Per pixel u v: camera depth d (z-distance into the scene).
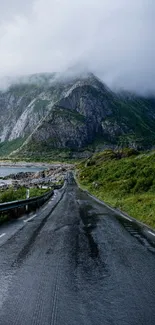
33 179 97.06
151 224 15.29
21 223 15.95
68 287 6.39
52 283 6.62
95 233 12.88
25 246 10.31
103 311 5.22
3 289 6.25
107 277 7.05
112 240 11.40
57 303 5.55
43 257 8.85
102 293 6.05
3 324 4.75
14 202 18.27
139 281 6.79
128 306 5.43
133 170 45.53
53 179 93.50
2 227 14.52
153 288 6.36
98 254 9.26
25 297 5.83
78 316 5.02
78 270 7.59
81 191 49.31
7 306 5.42
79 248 10.05
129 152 88.62
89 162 98.62
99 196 36.81
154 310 5.27
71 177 97.88
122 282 6.72
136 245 10.54
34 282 6.68
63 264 8.12
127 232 13.13
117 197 31.05
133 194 30.08
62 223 15.88
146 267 7.89
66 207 25.06
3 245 10.47
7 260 8.50
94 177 63.03
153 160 47.53
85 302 5.60
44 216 19.14
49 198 36.97
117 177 48.22
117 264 8.16
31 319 4.91
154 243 10.88
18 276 7.10
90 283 6.64
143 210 19.39
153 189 29.27
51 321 4.84
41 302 5.59
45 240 11.35
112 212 21.11
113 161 79.00
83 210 22.50
